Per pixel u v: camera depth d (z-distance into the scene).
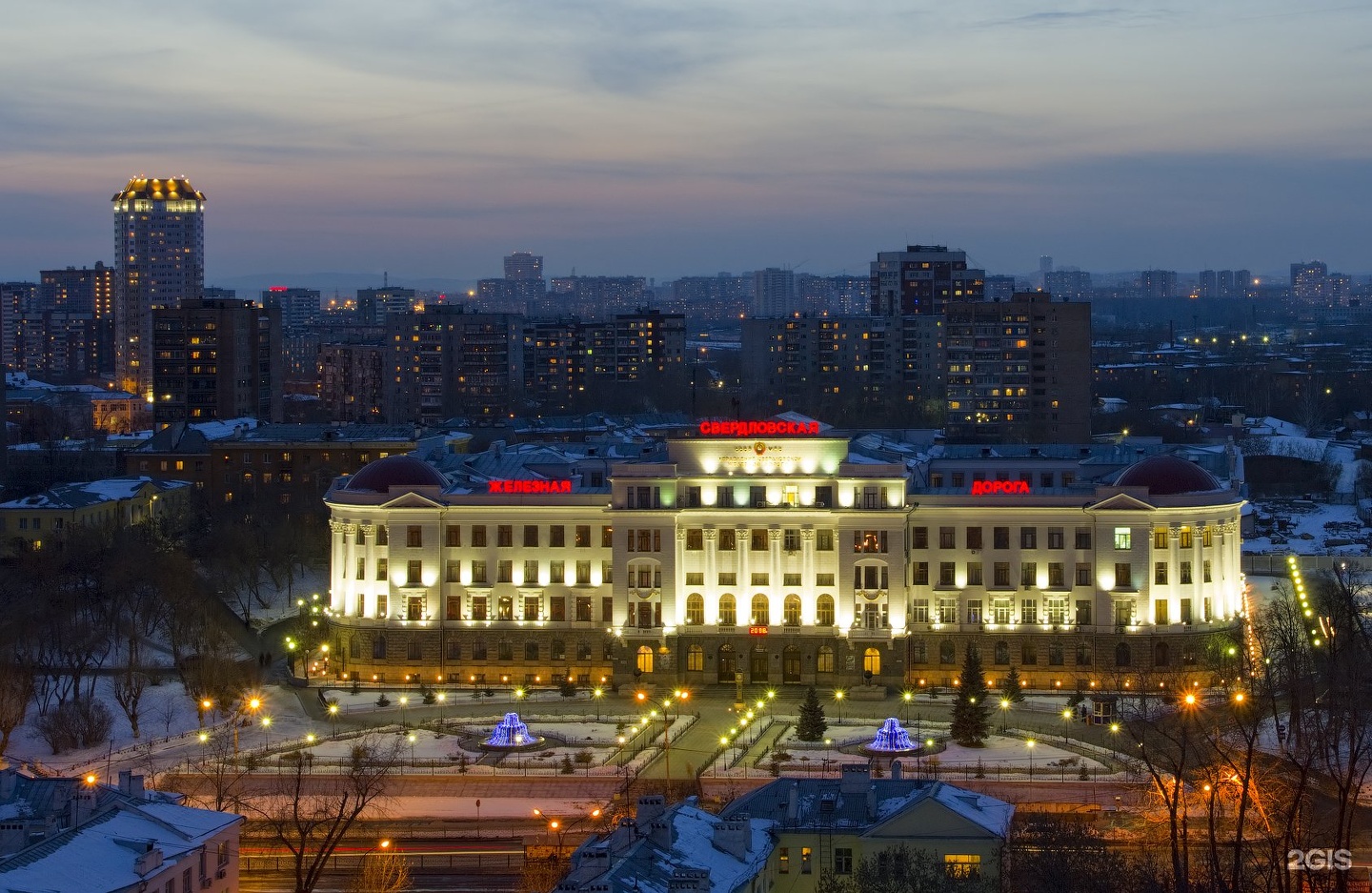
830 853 144.38
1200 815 172.88
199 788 197.62
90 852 137.50
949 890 135.25
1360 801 182.75
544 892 148.88
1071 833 148.75
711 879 130.50
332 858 173.75
